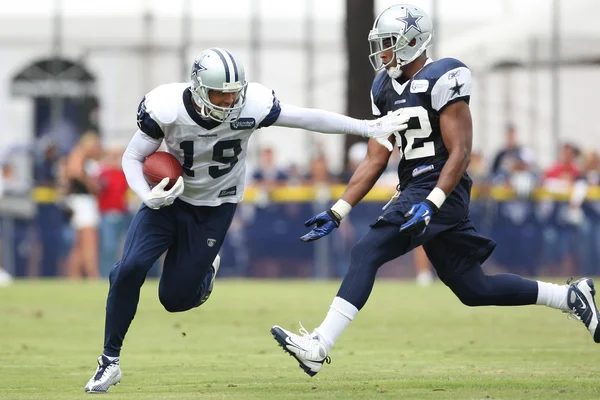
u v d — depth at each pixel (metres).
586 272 53.09
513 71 64.06
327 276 53.06
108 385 19.39
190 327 32.12
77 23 64.62
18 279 53.38
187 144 19.25
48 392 19.48
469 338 28.94
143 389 19.73
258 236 53.47
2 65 64.38
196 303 21.16
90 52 64.44
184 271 20.03
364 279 19.23
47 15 65.25
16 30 64.50
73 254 53.25
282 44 64.56
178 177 19.19
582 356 24.69
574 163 54.03
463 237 20.00
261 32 64.50
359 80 61.94
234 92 18.66
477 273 20.30
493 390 18.80
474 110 64.00
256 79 64.50
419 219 18.80
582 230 53.06
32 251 53.47
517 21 64.69
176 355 25.58
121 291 19.39
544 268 53.16
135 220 19.92
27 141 63.78
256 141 62.91
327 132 19.67
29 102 64.38
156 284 51.34
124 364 23.88
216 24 64.56
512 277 20.55
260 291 45.88
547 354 25.12
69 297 42.72
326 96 64.44
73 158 51.97
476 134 63.97
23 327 32.22
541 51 63.59
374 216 52.25
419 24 19.80
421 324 32.78
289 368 22.94
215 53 18.62
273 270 53.38
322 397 18.19
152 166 19.25
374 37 19.91
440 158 19.83
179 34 64.69
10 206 53.31
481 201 53.03
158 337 29.56
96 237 52.41
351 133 19.69
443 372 21.91
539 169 58.97
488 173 53.56
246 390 19.33
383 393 18.62
